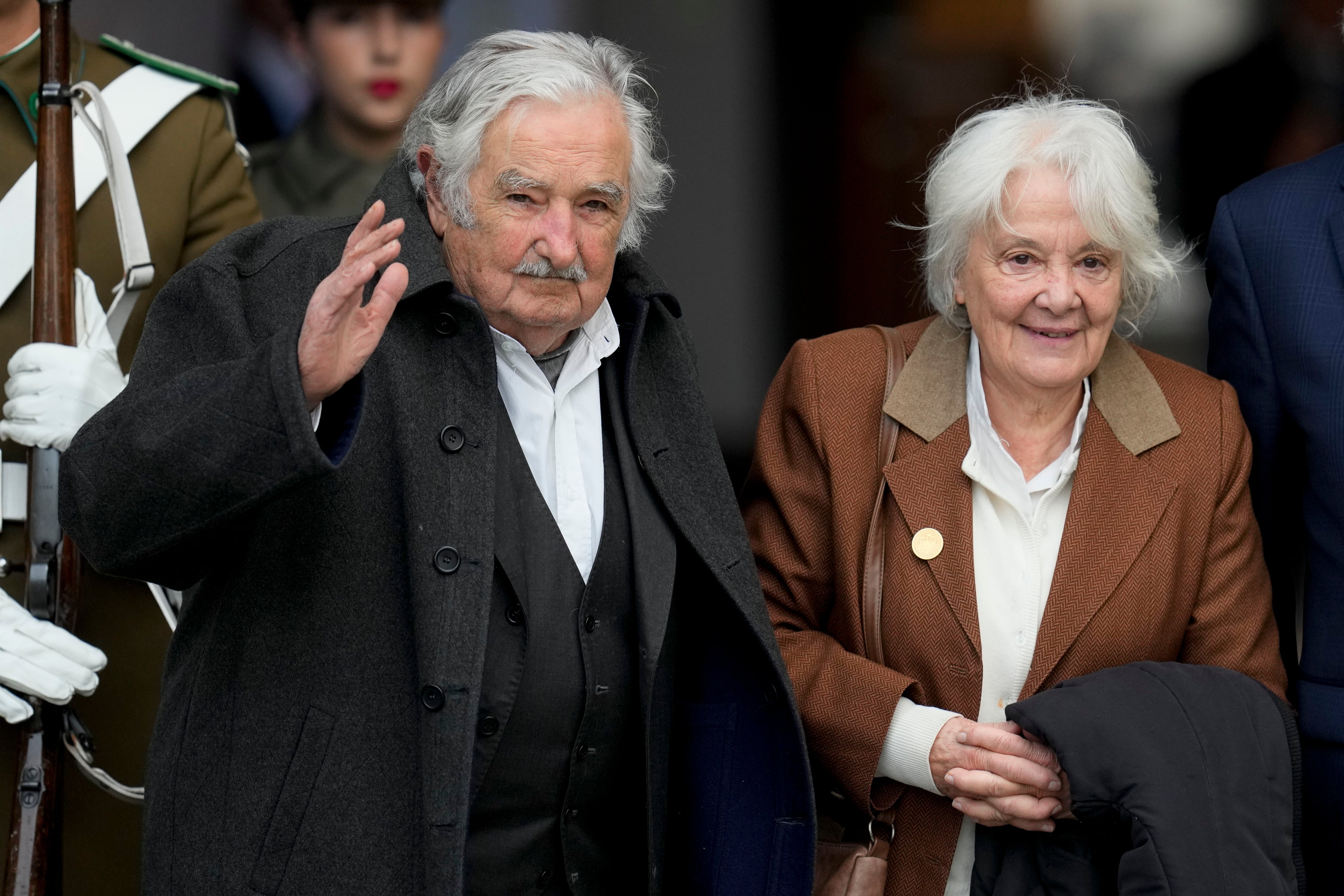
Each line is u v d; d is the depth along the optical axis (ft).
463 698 26.05
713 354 54.24
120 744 35.12
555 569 28.35
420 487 26.78
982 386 33.37
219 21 46.06
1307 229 34.42
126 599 35.24
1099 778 29.58
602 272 28.07
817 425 33.96
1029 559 32.81
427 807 25.79
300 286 27.68
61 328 31.55
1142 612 32.27
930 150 53.21
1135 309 33.65
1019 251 31.53
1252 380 34.94
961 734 31.22
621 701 28.91
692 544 29.37
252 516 26.84
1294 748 31.55
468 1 47.70
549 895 29.04
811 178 53.62
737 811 30.66
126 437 24.53
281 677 26.35
